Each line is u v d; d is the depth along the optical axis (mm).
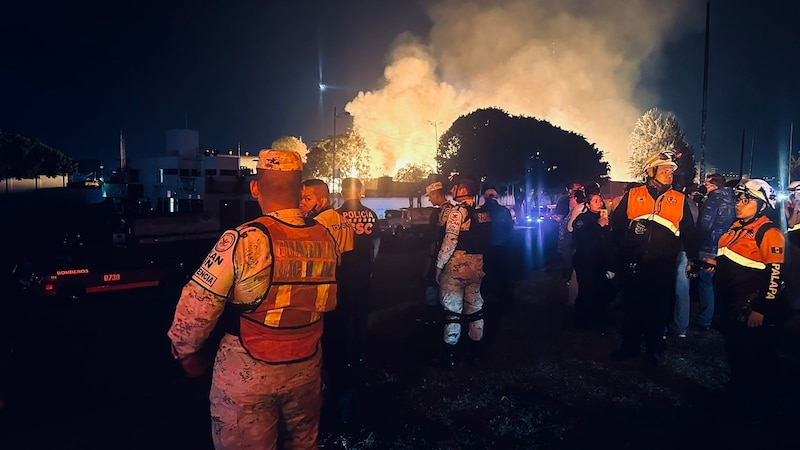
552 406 5047
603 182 50281
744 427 4617
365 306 5422
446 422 4742
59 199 41875
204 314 2498
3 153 39406
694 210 7145
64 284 11750
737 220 5012
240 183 42656
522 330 7582
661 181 5965
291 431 2822
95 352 7453
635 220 6035
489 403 5109
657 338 6062
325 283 2756
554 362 6215
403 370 5988
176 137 57344
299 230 2723
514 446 4324
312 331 2727
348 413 4609
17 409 5285
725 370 5930
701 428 4598
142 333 8602
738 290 4859
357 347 5398
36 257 12219
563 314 8531
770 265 4664
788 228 6211
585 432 4539
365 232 5316
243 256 2508
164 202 38938
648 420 4766
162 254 13500
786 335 7070
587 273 7449
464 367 6074
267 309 2576
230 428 2598
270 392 2600
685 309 7094
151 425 4855
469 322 6047
